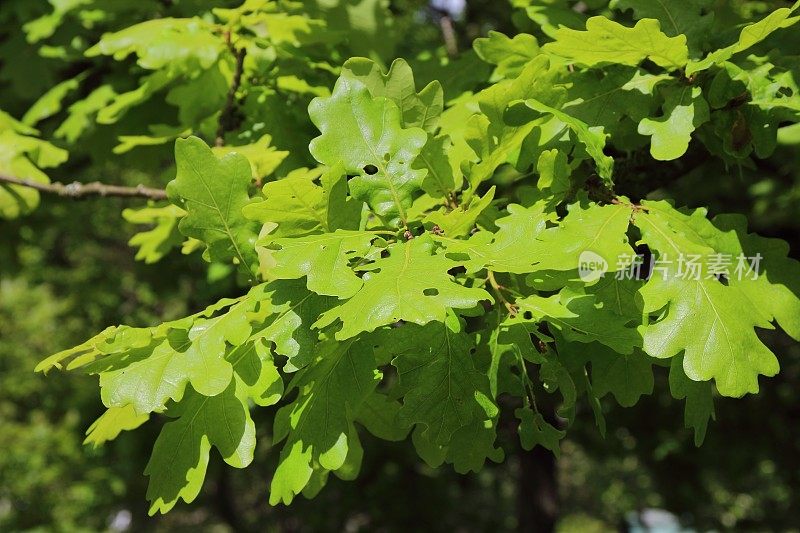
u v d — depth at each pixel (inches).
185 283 134.6
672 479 149.9
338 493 166.4
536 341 39.0
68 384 206.7
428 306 33.1
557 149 37.5
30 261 198.1
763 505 188.1
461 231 36.8
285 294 36.1
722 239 37.0
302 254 35.0
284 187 36.0
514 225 35.7
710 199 104.6
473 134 37.5
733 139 39.4
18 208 50.9
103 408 171.5
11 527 188.7
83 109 56.1
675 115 38.6
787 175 81.3
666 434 132.9
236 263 38.0
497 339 35.4
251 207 36.3
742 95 39.0
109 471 197.3
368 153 37.0
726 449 136.2
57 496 194.4
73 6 57.6
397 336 35.3
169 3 55.7
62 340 206.4
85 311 209.3
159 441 36.6
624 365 38.3
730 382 35.0
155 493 36.3
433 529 162.1
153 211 46.5
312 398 36.1
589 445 146.8
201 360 35.4
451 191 38.2
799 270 38.3
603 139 37.6
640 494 269.3
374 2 52.1
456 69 47.7
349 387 35.9
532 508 147.6
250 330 35.6
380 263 34.9
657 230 36.1
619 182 43.7
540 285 36.1
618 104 39.9
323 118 37.0
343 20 51.7
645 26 37.6
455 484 179.3
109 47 45.7
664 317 35.7
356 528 169.9
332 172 36.4
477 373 35.3
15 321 204.4
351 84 37.3
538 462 148.9
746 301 36.1
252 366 36.2
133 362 35.7
